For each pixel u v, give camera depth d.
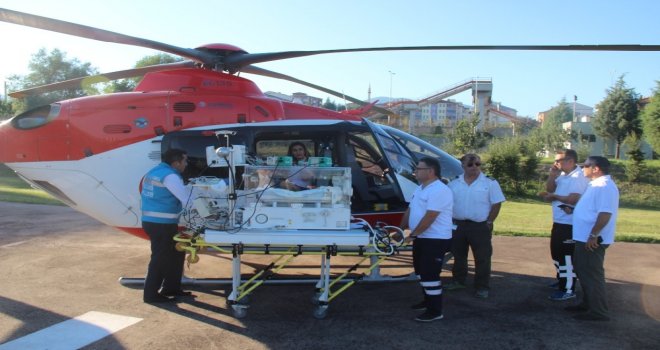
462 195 5.60
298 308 5.14
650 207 24.11
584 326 4.73
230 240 4.47
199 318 4.78
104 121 5.79
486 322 4.80
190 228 4.92
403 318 4.88
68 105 5.87
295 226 4.62
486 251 5.59
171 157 5.07
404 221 5.11
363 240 4.50
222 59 6.18
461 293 5.80
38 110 5.93
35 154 5.82
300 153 5.90
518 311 5.15
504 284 6.20
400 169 6.11
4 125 5.96
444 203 4.63
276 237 4.47
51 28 4.74
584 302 5.12
